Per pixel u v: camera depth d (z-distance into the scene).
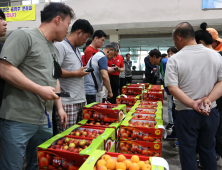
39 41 1.21
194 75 1.44
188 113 1.45
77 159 1.24
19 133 1.19
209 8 7.35
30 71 1.19
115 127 1.75
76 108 1.85
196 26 7.51
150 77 6.80
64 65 1.75
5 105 1.19
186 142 1.47
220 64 1.46
